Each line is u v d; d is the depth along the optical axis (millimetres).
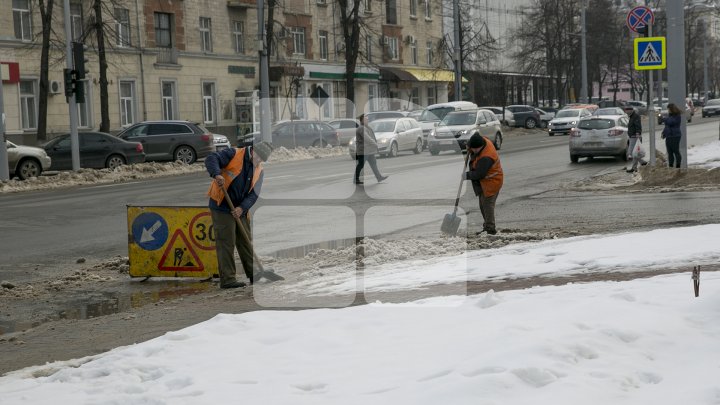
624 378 4660
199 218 11539
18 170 30422
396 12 67250
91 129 44156
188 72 49938
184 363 5703
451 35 74688
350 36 54625
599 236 12219
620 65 86562
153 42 47844
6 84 39719
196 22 50625
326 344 5898
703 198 17094
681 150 22438
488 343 5426
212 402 4711
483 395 4320
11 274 12258
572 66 77000
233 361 5633
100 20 40438
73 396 5207
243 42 54031
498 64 80188
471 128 35875
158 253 11648
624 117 30359
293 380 5051
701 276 7848
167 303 9781
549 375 4590
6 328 9031
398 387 4672
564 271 9188
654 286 7316
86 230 16500
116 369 5707
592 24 77438
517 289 8156
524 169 27641
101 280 11695
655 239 10922
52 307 10055
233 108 52875
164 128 36781
